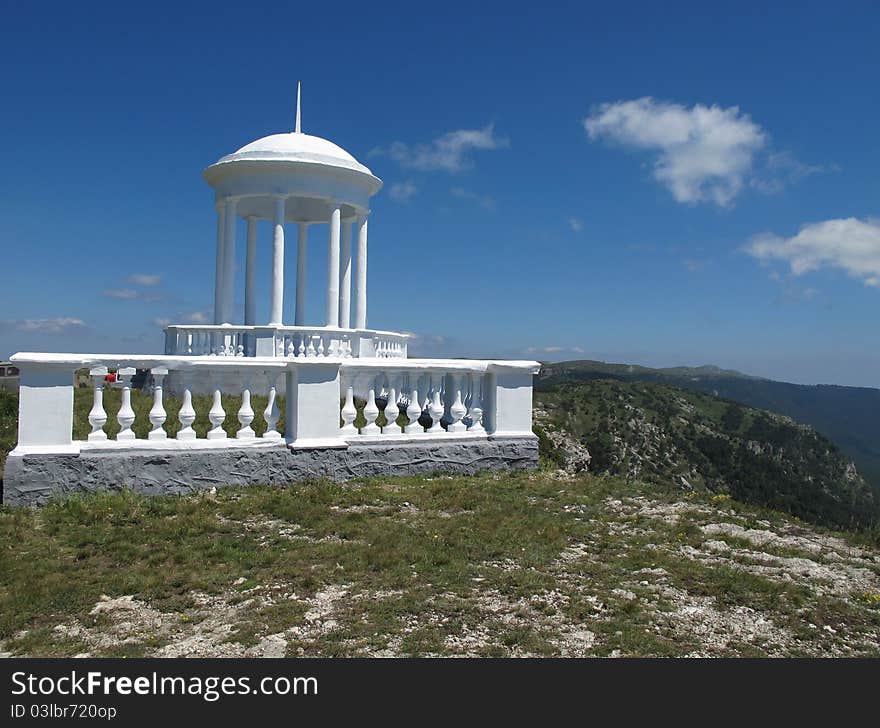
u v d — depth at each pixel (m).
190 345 17.78
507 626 5.37
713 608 5.90
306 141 18.75
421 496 9.50
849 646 5.32
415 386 11.26
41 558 6.70
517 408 11.87
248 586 6.07
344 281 20.84
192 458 9.44
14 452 8.55
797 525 9.16
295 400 10.24
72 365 8.89
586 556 7.18
